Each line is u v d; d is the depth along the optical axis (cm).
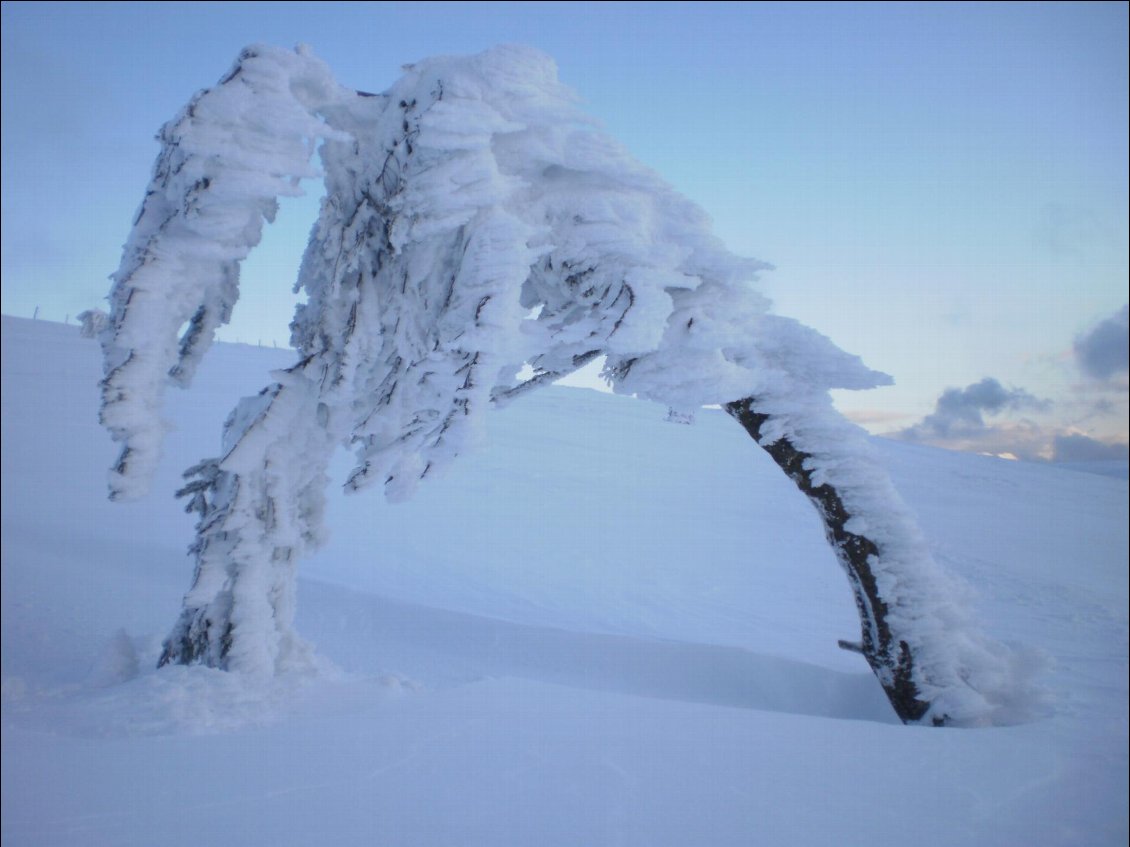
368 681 454
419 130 445
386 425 470
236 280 482
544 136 488
